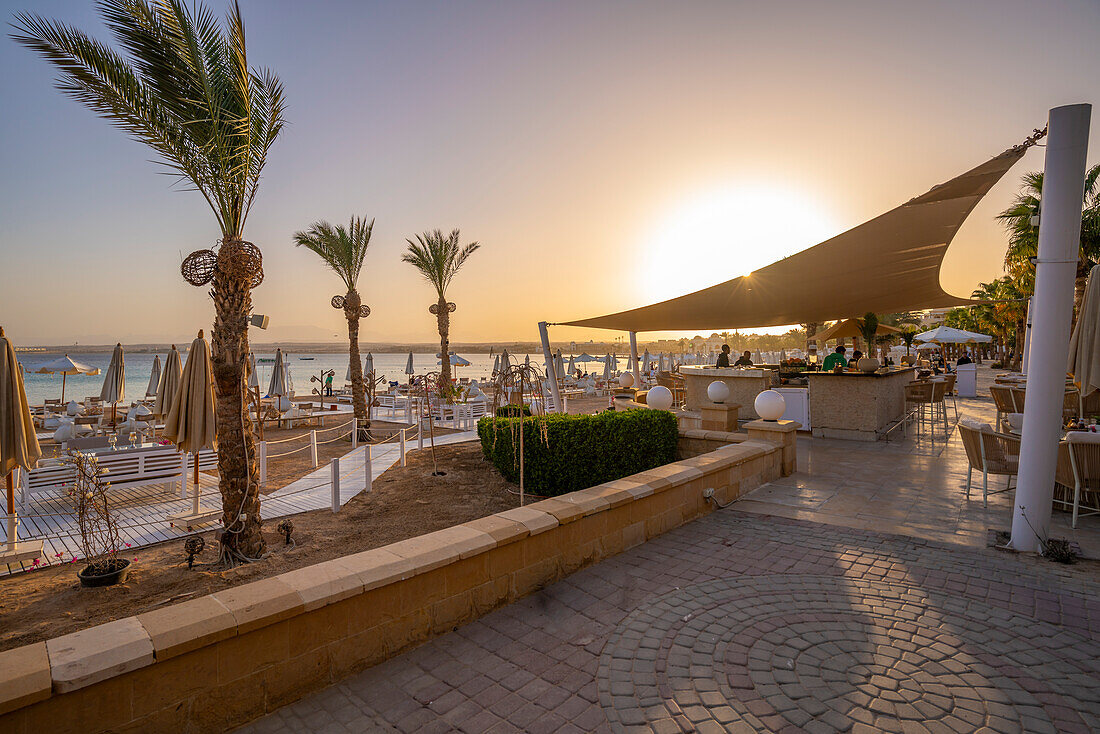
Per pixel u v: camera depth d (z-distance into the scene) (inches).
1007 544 196.2
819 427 464.1
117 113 223.6
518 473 362.3
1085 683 115.4
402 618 133.5
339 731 105.9
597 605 157.6
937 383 444.8
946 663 123.5
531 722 107.1
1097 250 689.0
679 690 115.9
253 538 244.7
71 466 328.2
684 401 701.9
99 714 91.9
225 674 106.1
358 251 652.7
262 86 253.9
